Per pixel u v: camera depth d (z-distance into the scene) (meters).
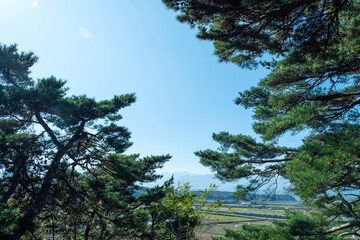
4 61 9.93
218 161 10.30
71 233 11.27
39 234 10.02
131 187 17.03
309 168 3.69
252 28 5.89
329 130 6.00
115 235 11.42
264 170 9.57
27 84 11.62
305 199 3.54
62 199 9.70
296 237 6.90
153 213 11.86
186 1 5.19
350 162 3.63
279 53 6.62
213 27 6.19
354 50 5.51
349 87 7.11
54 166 9.27
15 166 8.48
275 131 5.04
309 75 6.37
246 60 6.94
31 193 9.18
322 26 5.72
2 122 10.51
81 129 10.80
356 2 5.21
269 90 7.70
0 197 8.47
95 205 10.12
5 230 6.40
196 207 8.04
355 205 7.06
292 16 5.57
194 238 8.05
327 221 6.84
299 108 5.03
